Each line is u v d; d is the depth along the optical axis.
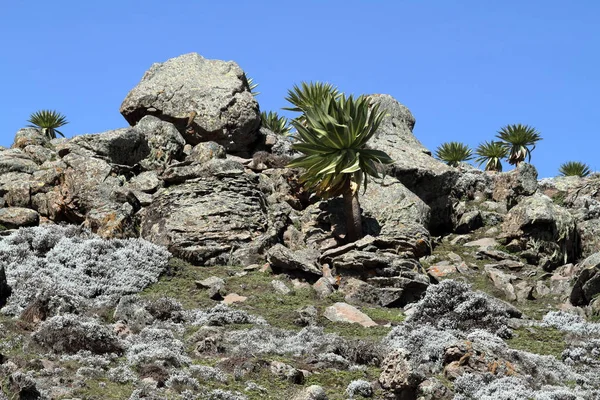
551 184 33.94
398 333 19.22
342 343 18.38
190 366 16.53
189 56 34.06
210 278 23.12
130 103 32.25
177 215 25.80
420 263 25.73
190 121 31.47
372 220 27.17
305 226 27.00
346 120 26.23
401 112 34.28
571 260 27.75
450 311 20.41
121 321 19.77
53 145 31.41
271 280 23.80
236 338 18.77
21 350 17.14
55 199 27.09
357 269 23.75
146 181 27.88
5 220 26.56
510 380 16.08
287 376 16.39
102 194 26.98
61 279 22.27
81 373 15.73
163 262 23.94
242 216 26.00
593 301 22.70
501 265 26.50
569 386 16.88
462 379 16.02
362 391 15.84
